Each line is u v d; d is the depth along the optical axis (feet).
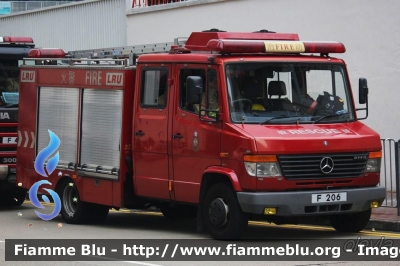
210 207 36.88
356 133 37.01
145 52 43.09
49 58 48.34
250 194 34.58
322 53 39.17
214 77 36.73
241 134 35.06
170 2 70.49
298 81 37.65
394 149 44.55
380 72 52.49
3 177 53.26
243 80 36.58
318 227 42.57
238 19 62.28
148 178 40.47
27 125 49.75
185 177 38.27
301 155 35.19
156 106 39.99
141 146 40.81
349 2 54.08
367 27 53.06
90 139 44.27
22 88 50.31
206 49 38.24
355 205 36.47
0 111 52.95
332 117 37.81
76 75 45.52
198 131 37.35
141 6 72.79
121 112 41.96
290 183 35.01
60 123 46.80
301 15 57.31
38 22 87.71
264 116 36.35
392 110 51.96
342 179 36.27
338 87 38.63
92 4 79.25
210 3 64.59
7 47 53.93
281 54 38.24
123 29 75.31
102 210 45.80
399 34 51.26
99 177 43.52
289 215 35.04
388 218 41.50
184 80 38.42
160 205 43.45
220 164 36.19
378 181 37.68
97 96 43.80
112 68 42.70
